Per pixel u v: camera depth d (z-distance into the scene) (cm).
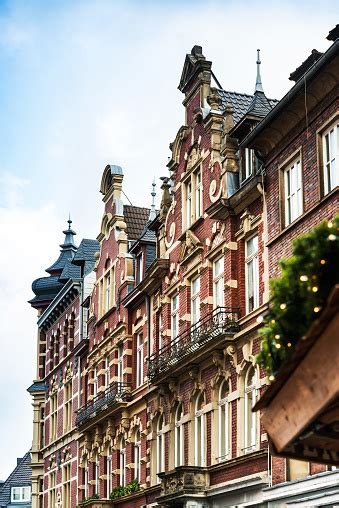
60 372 5378
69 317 5312
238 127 2950
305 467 2431
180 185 3459
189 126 3388
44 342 5991
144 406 3772
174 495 3000
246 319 2823
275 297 1085
